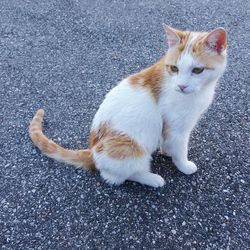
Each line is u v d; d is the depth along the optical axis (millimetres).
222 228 447
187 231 446
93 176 514
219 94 635
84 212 472
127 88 456
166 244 434
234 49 733
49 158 542
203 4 866
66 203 484
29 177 519
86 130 586
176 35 417
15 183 512
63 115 614
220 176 507
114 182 494
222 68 423
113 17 842
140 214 466
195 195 485
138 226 453
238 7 850
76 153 493
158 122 454
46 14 863
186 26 798
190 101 432
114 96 461
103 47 762
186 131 466
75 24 828
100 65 718
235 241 434
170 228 449
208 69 408
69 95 653
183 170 508
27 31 815
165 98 436
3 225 462
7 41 790
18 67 721
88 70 707
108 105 462
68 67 716
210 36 393
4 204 486
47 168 529
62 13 864
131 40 774
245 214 461
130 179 502
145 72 455
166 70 434
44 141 505
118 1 896
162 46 753
